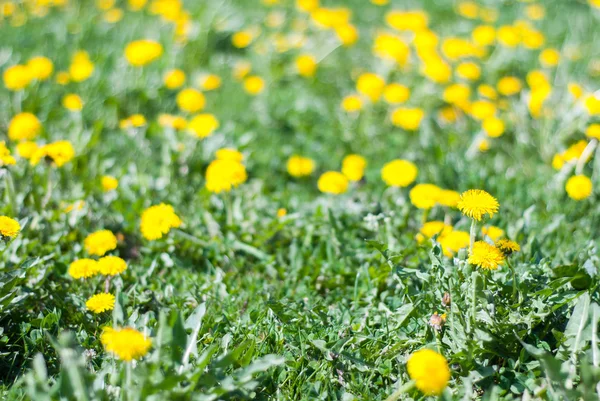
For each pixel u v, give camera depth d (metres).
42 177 1.95
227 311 1.75
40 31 2.79
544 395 1.58
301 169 2.07
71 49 2.61
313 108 2.34
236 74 2.45
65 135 2.17
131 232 1.92
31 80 2.25
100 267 1.73
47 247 1.82
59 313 1.69
